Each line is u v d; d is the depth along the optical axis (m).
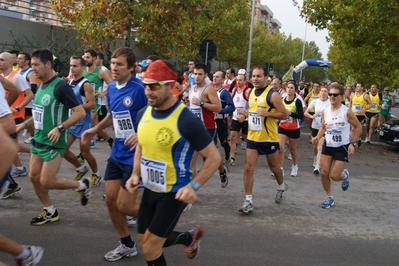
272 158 6.61
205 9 18.69
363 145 15.76
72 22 19.14
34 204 6.21
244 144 12.34
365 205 7.36
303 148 13.65
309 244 5.39
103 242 5.02
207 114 7.18
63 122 5.11
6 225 5.34
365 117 15.53
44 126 5.05
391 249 5.39
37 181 5.28
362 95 15.31
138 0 17.06
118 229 4.54
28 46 17.88
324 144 6.99
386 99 18.61
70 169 8.38
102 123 4.82
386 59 17.00
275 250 5.12
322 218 6.48
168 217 3.47
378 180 9.54
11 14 21.97
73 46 19.91
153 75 3.29
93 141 10.88
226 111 8.38
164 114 3.43
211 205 6.73
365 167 11.14
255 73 6.32
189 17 18.70
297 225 6.09
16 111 7.37
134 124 4.46
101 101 9.58
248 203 6.35
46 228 5.34
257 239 5.44
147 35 18.20
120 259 4.57
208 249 5.01
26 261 3.51
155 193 3.56
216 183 8.12
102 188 7.25
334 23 17.45
